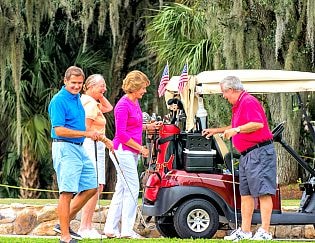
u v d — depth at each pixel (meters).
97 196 16.16
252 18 25.23
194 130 16.70
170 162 16.59
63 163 13.31
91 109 15.80
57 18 34.44
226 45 25.14
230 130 14.95
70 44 34.84
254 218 16.31
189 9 29.78
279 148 26.02
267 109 27.69
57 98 13.42
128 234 15.57
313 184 16.86
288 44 25.31
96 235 16.05
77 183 13.37
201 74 17.03
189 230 16.23
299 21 25.00
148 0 35.16
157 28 30.33
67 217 13.37
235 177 16.50
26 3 31.31
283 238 19.52
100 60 35.06
